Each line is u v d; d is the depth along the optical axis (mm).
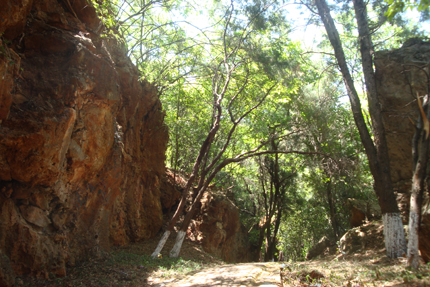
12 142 6906
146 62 15727
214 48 17062
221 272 9703
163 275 9734
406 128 12305
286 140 17562
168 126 17047
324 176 19125
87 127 9312
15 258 7246
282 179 21500
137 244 13852
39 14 8797
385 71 12938
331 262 11328
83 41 9094
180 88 17203
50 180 8008
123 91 12695
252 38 14953
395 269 8266
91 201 10477
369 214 15352
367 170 19031
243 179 22750
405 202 12133
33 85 7914
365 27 12312
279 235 26719
